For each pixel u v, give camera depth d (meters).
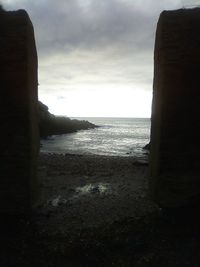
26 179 6.95
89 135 54.03
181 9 7.05
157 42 8.16
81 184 11.25
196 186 7.14
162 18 7.16
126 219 7.48
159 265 5.54
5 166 6.95
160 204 7.36
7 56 6.78
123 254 5.97
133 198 9.17
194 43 7.00
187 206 7.15
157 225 7.00
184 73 7.07
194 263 5.50
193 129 7.13
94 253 6.00
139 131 74.00
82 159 18.11
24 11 6.75
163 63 7.15
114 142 40.91
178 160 7.21
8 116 6.89
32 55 7.50
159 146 7.32
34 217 7.44
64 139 43.81
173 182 7.24
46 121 49.34
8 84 6.84
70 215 7.86
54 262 5.72
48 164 15.59
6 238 6.39
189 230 6.59
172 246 6.11
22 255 5.88
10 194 6.96
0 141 6.91
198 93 7.07
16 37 6.75
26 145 6.93
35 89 8.02
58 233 6.78
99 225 7.22
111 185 11.05
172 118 7.17
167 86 7.15
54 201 9.00
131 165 15.89
